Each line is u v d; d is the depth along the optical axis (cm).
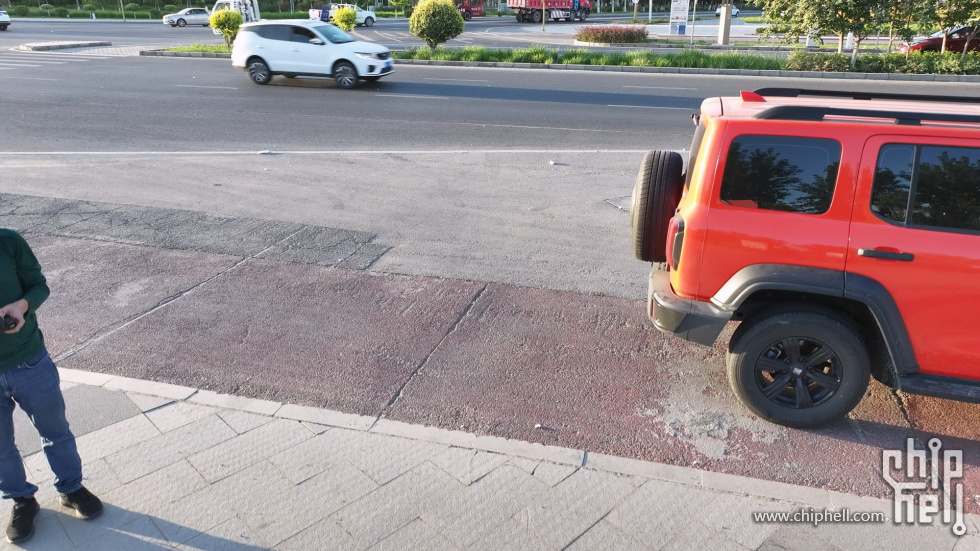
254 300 612
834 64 2183
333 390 470
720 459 401
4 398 322
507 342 541
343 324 568
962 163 379
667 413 447
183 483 373
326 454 399
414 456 398
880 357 414
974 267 376
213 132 1331
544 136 1323
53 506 359
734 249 408
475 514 353
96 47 3061
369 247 744
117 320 571
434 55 2539
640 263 709
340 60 1847
